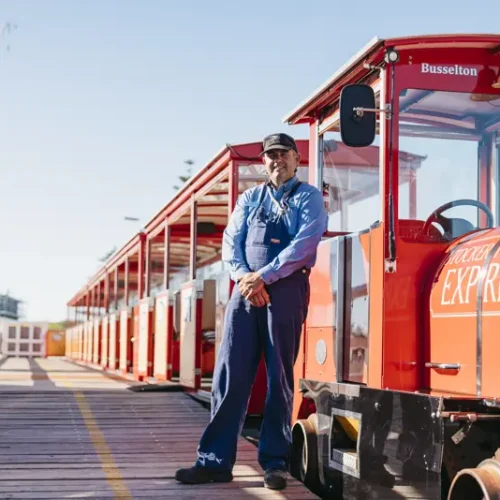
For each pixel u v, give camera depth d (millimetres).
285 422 4734
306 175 8211
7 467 5301
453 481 3590
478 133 4750
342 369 5086
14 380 12789
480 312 3916
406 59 4613
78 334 27234
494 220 4730
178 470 4805
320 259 5539
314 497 4457
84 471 5168
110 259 19359
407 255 4520
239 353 4730
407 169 4590
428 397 3834
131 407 8539
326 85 5270
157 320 12844
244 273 4648
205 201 10320
